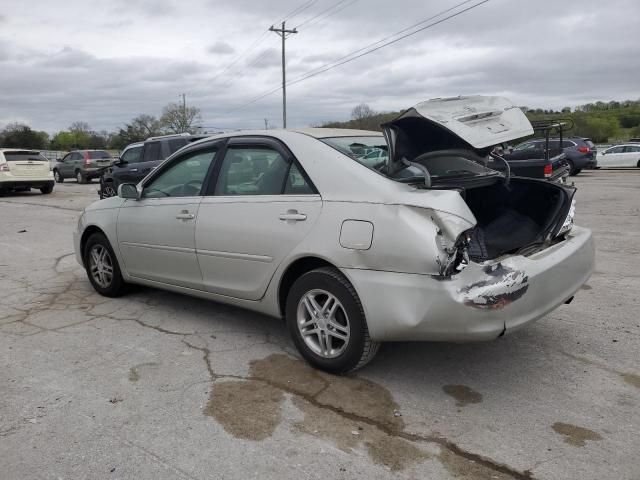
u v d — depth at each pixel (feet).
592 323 14.71
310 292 11.72
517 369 12.07
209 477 8.45
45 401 10.89
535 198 13.75
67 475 8.53
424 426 9.82
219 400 10.84
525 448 9.09
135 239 16.07
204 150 14.51
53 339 14.34
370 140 13.21
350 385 11.41
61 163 90.07
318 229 11.25
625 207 38.70
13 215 43.65
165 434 9.64
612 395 10.84
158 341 14.06
